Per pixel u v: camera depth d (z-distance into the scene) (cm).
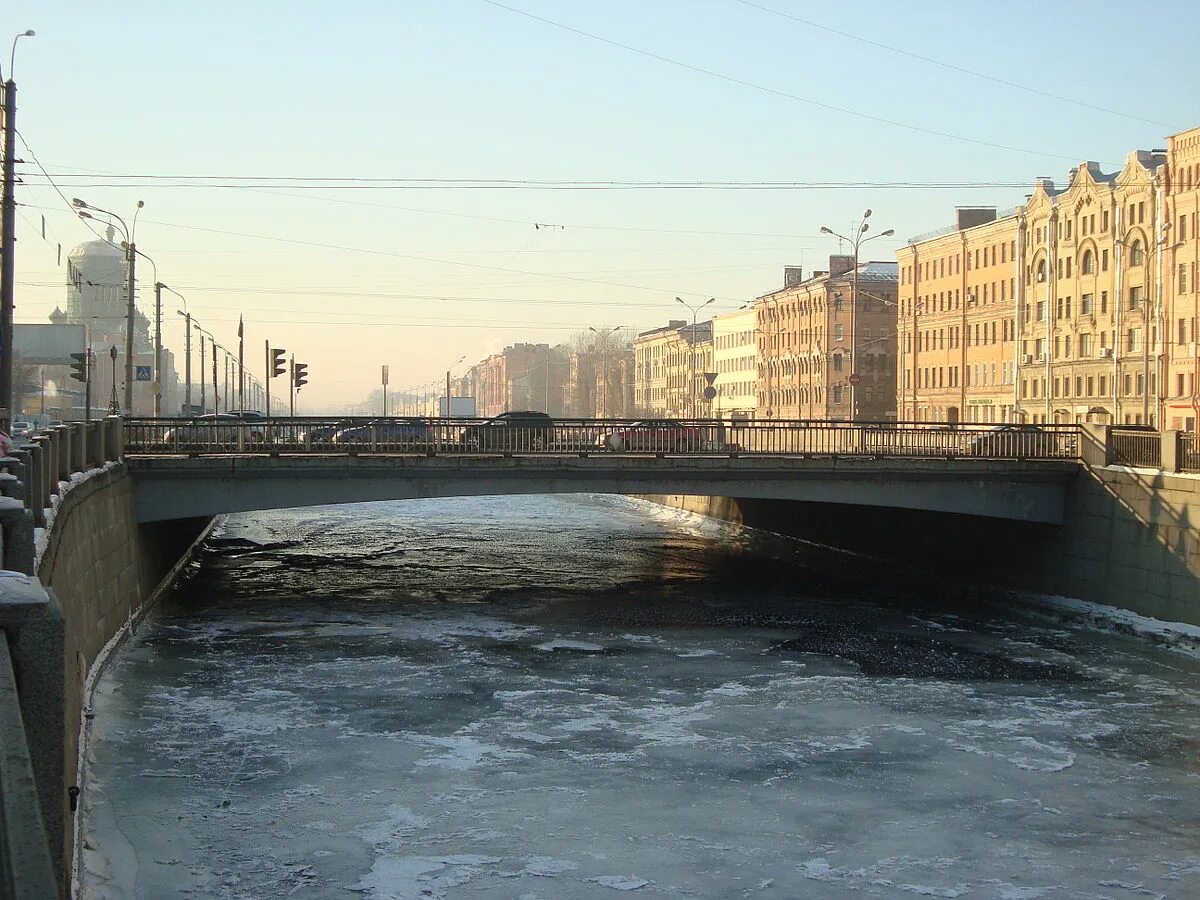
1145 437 3628
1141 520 3566
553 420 4022
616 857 1725
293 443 3522
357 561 4950
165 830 1784
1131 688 2820
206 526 5912
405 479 3588
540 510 7781
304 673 2841
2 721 512
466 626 3491
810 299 12538
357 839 1775
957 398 10425
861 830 1861
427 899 1562
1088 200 8488
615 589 4241
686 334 16838
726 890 1616
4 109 3164
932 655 3161
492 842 1773
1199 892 1655
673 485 3778
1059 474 3884
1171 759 2269
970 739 2383
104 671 2669
